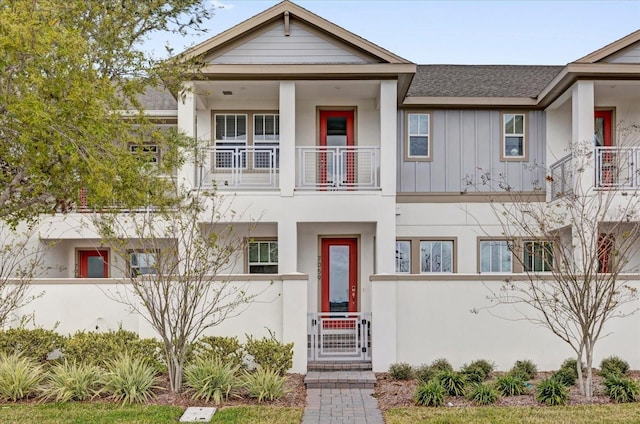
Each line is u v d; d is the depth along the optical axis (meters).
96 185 7.82
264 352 10.40
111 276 16.41
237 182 14.02
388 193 13.56
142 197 9.33
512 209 15.07
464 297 11.38
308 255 15.23
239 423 7.66
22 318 11.68
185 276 9.63
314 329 11.55
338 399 9.30
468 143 15.92
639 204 12.53
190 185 13.42
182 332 9.32
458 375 9.41
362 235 15.19
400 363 11.04
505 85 17.02
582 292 9.15
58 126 7.38
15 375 8.84
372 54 13.59
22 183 8.91
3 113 7.60
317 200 13.59
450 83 17.23
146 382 8.90
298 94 14.95
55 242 13.64
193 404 8.59
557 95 14.88
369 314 11.89
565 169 14.37
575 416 7.81
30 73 7.25
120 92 11.93
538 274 11.50
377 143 15.30
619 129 14.12
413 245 15.66
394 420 7.86
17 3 7.03
